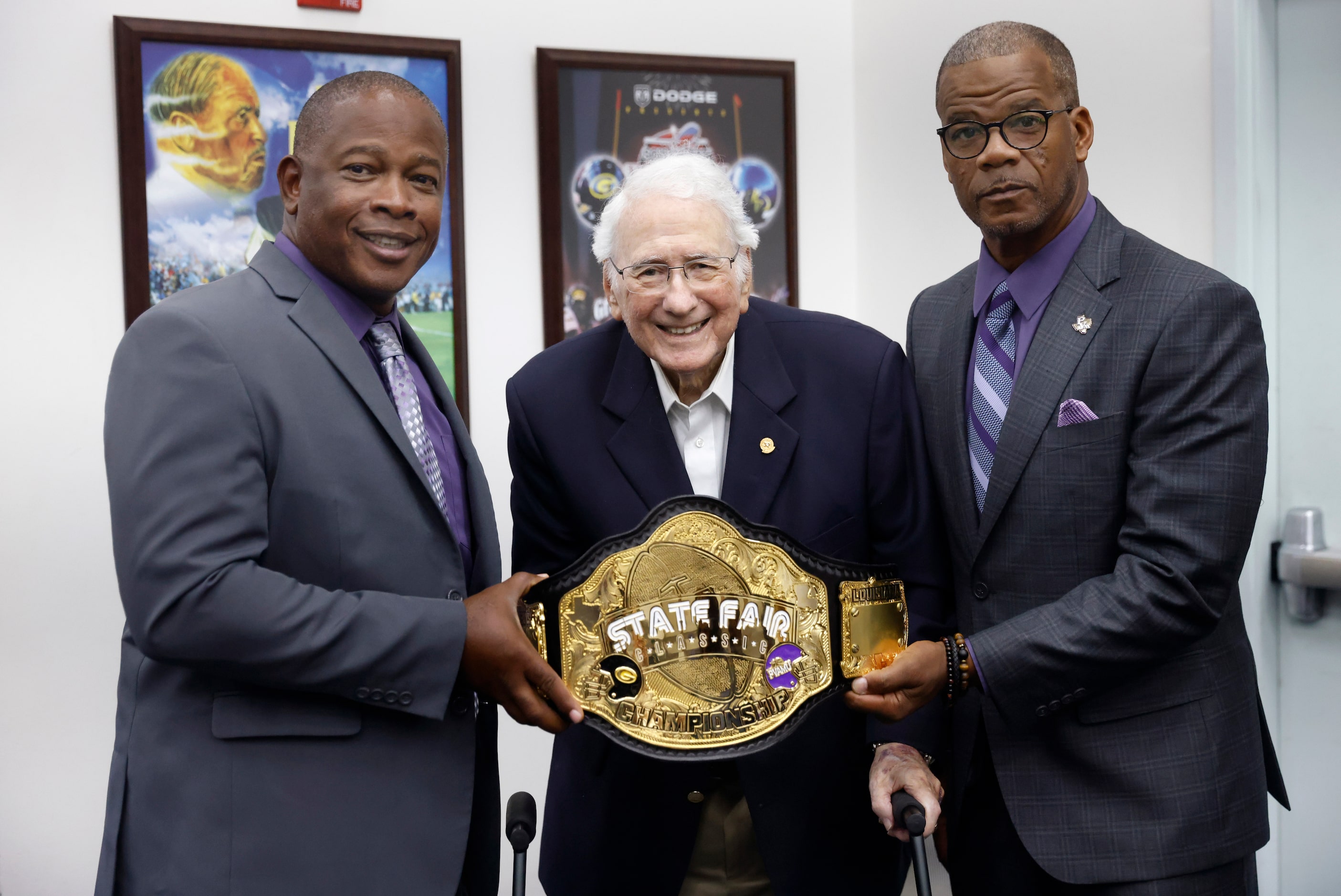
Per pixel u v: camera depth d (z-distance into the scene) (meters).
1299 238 2.03
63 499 2.43
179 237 2.46
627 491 1.52
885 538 1.59
